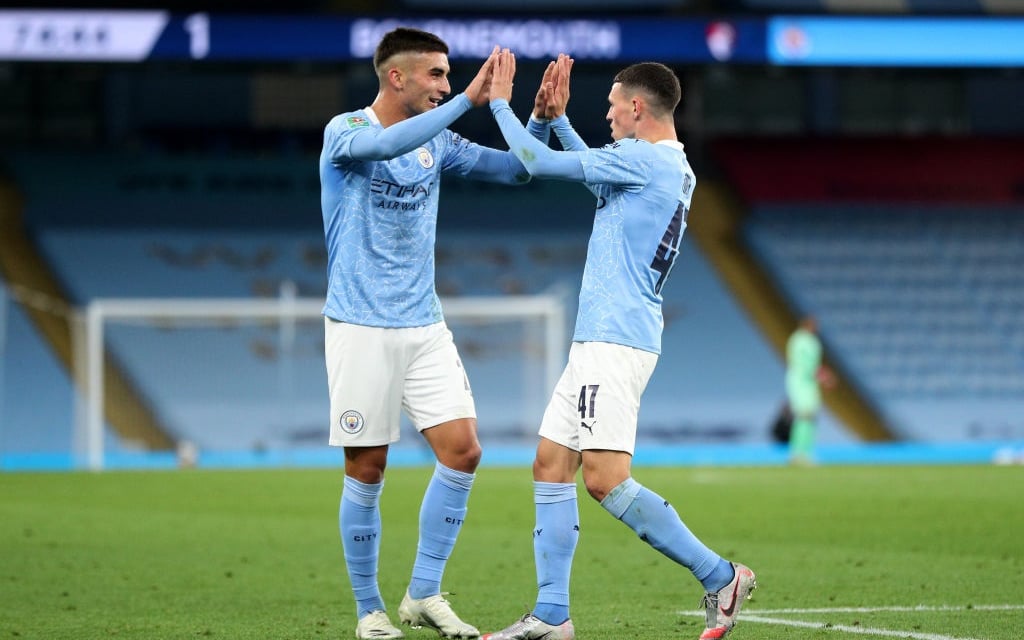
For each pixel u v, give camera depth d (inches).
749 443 3767.2
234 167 4281.5
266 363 3836.1
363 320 853.2
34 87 4333.2
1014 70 3531.0
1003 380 3946.9
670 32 3316.9
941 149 4485.7
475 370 3900.1
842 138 4473.4
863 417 3880.4
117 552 1364.4
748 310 4057.6
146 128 4335.6
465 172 919.0
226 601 1016.9
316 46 3208.7
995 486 2341.3
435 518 866.8
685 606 984.9
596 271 788.0
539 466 797.2
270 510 1908.2
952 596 1020.5
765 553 1342.3
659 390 3848.4
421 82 870.4
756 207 4276.6
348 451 868.6
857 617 911.0
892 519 1718.8
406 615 872.9
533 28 3262.8
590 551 1360.7
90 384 3275.1
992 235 4298.7
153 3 3211.1
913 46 3427.7
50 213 4099.4
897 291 4133.9
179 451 3528.5
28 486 2447.1
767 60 3358.8
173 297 3902.6
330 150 850.1
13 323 3759.8
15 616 940.0
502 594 1059.9
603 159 778.2
